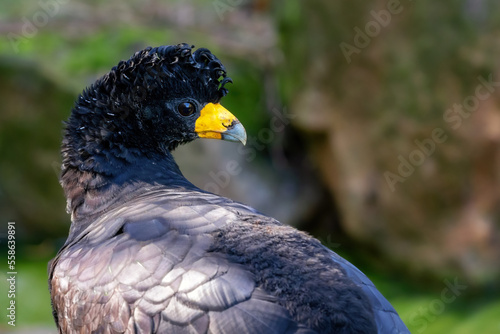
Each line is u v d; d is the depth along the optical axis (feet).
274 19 46.93
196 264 16.30
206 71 21.72
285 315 15.29
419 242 42.70
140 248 17.17
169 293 15.99
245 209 18.89
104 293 16.83
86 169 20.97
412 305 41.04
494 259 41.09
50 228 46.19
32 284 41.42
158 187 20.79
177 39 48.44
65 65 44.47
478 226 41.04
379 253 44.34
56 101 43.73
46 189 45.24
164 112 21.58
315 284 15.90
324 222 47.55
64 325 18.11
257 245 16.71
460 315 40.11
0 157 44.88
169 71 21.27
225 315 15.35
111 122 21.12
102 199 20.67
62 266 18.61
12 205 45.65
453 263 41.88
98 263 17.43
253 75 46.68
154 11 51.85
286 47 44.29
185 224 17.58
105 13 50.62
